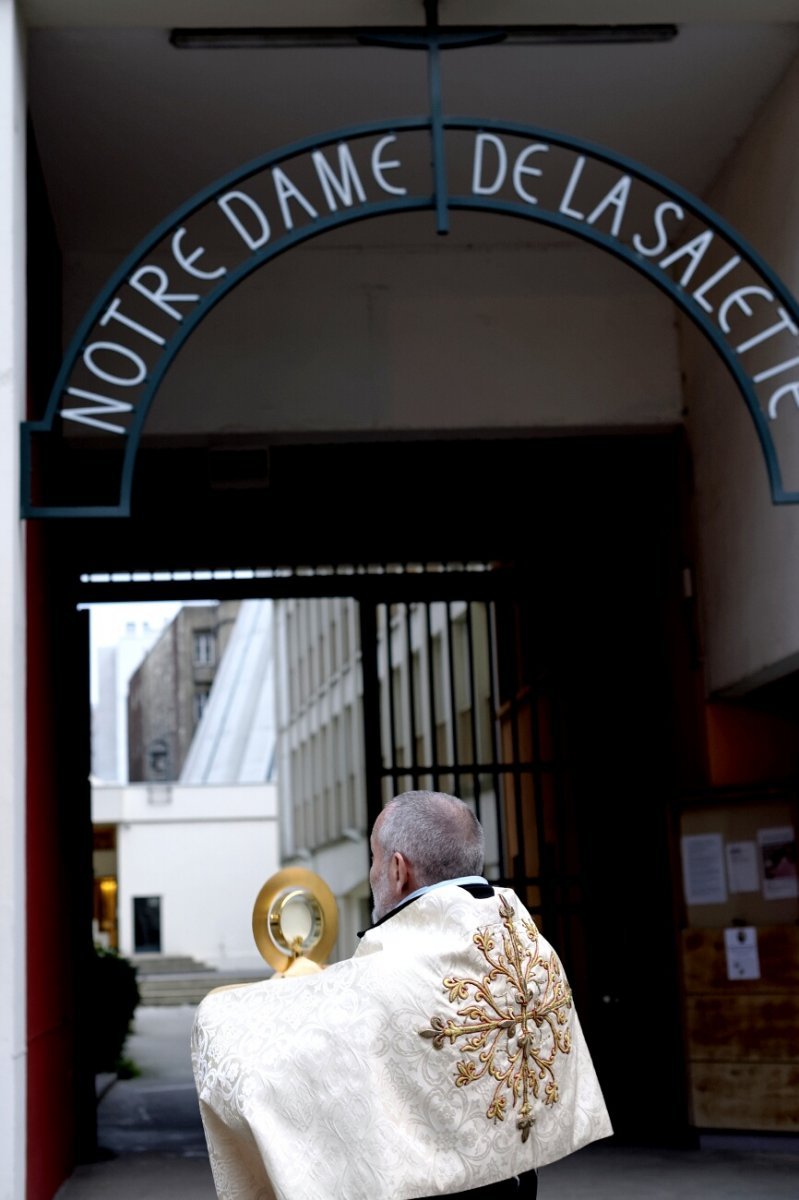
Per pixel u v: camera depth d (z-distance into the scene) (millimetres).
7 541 4219
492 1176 1686
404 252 7215
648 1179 6000
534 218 4750
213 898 40250
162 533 8188
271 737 55469
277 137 6152
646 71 5750
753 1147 6582
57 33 5223
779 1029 6512
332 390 7090
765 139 6039
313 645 32469
